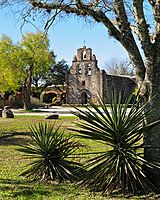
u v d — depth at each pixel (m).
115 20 7.87
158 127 7.00
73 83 63.50
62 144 8.36
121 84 58.41
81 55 62.91
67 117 30.94
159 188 6.74
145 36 7.00
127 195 6.57
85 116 6.84
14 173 8.69
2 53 42.19
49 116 29.25
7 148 13.21
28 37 40.84
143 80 7.22
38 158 8.78
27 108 46.59
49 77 59.53
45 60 42.50
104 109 6.89
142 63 7.27
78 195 6.65
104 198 6.44
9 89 45.41
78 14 7.88
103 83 59.03
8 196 6.59
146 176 6.86
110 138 6.78
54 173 8.04
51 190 7.02
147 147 6.79
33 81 53.75
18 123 24.66
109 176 6.80
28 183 7.65
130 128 6.74
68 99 63.59
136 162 6.68
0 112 33.41
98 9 8.09
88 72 62.12
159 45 7.03
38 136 8.49
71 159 9.64
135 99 7.16
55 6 7.90
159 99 7.07
